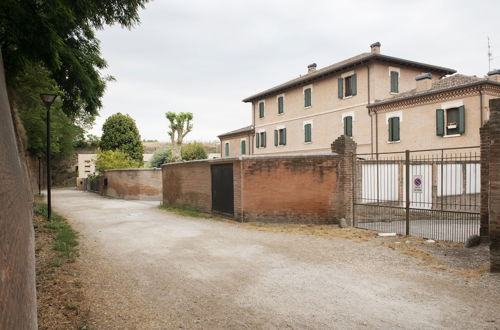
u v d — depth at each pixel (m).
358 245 8.57
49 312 4.44
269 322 4.36
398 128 21.91
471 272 6.27
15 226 2.15
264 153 34.62
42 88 13.36
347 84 25.83
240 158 12.29
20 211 2.76
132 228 11.34
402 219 13.74
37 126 22.28
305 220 11.85
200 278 6.08
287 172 12.00
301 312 4.67
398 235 9.74
